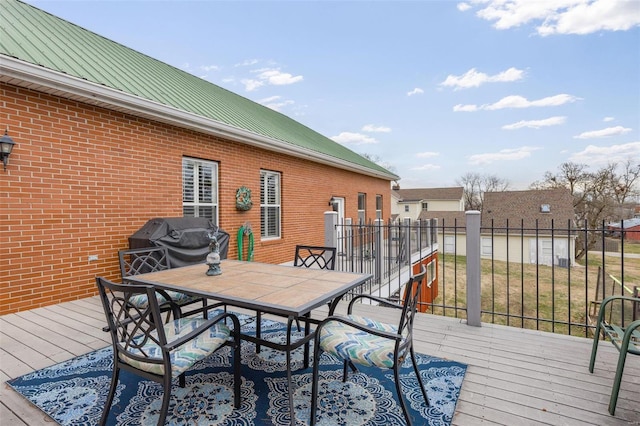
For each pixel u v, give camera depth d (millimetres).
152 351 2047
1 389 2420
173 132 6023
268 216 8531
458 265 17438
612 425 1969
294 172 9336
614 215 22344
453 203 34406
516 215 21922
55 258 4496
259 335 3078
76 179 4703
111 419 2082
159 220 5258
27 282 4242
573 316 10180
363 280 2748
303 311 1918
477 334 3443
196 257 5320
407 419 1937
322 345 2223
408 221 6703
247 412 2160
